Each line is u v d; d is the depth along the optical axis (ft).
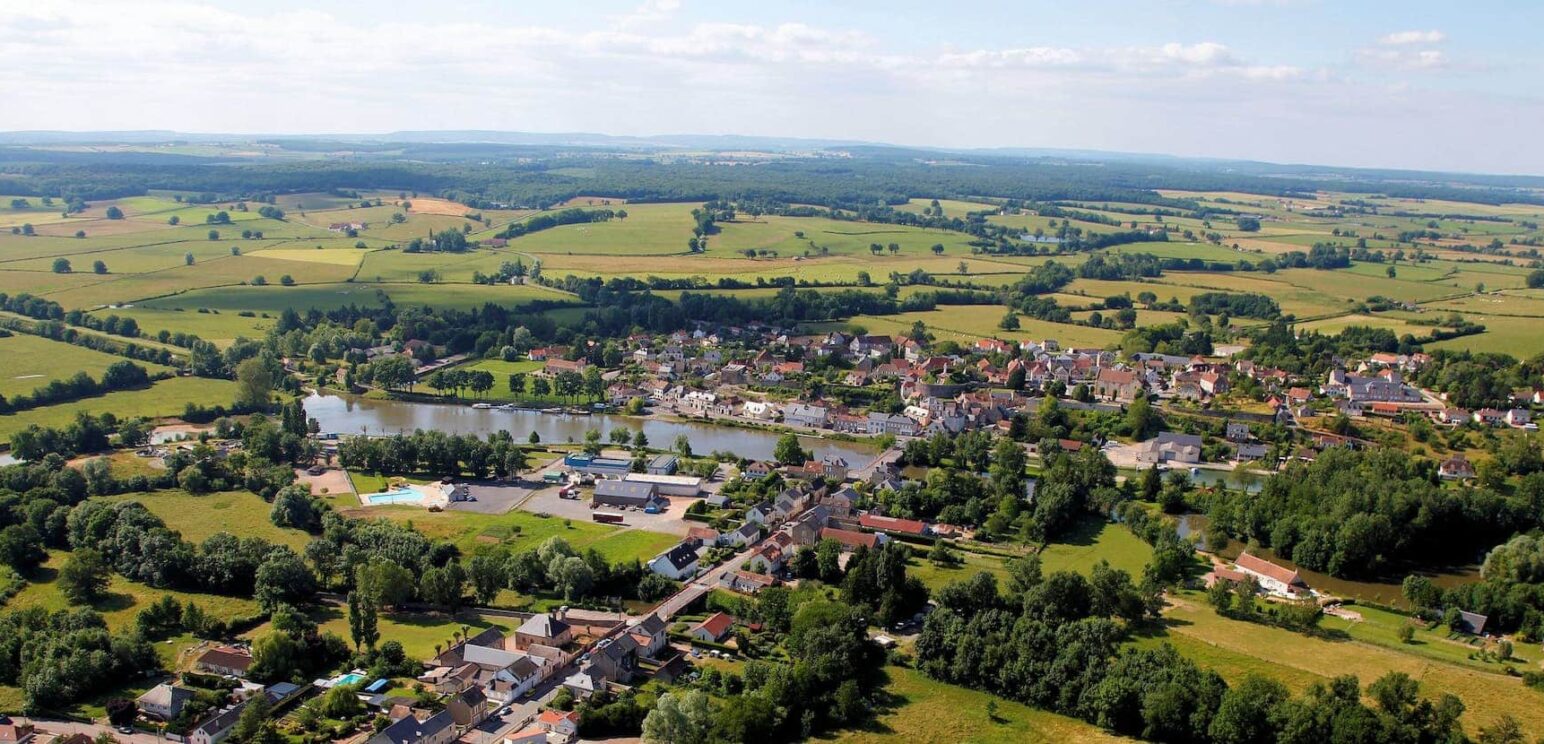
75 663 655.76
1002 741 645.51
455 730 631.97
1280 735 618.85
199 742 608.60
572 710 649.20
